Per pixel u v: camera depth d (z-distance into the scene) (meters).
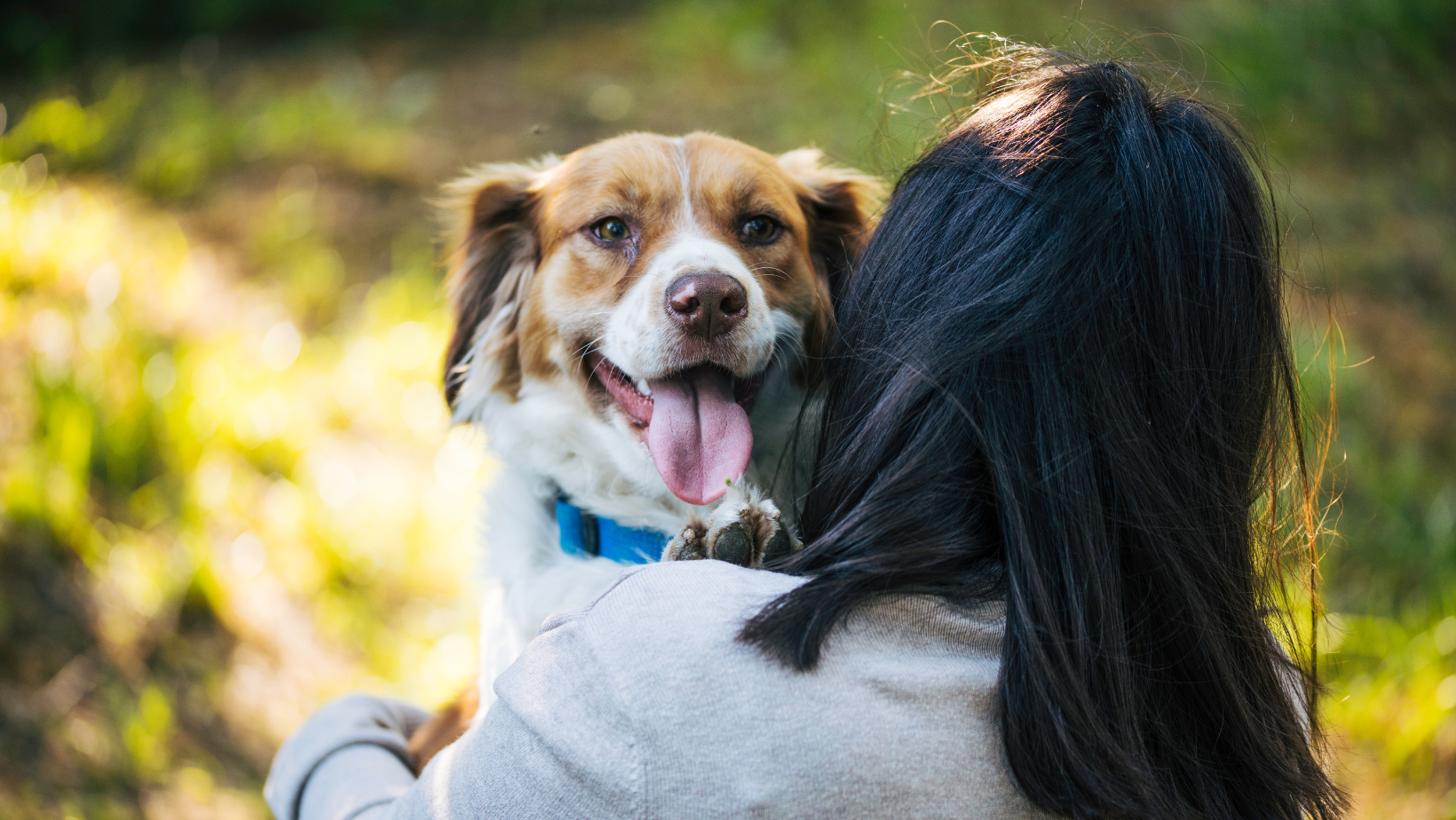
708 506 2.03
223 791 3.22
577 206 2.28
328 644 3.79
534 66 7.80
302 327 5.24
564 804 1.08
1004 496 1.17
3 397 4.16
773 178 2.32
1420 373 5.14
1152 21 7.43
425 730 2.22
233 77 7.52
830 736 1.05
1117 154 1.26
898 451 1.23
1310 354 4.59
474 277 2.51
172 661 3.56
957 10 7.77
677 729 1.04
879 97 2.61
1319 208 6.05
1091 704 1.10
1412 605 3.83
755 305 2.04
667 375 2.04
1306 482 1.41
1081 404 1.19
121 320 4.59
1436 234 5.97
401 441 4.64
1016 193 1.26
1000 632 1.18
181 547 3.84
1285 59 6.97
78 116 6.14
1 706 3.24
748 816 1.03
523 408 2.31
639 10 8.80
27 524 3.67
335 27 8.41
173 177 6.00
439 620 3.90
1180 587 1.19
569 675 1.13
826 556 1.20
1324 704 2.69
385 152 6.49
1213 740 1.24
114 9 7.97
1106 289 1.21
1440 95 6.89
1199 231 1.25
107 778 3.16
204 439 4.23
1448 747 3.23
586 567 1.99
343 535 4.11
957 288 1.25
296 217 5.87
